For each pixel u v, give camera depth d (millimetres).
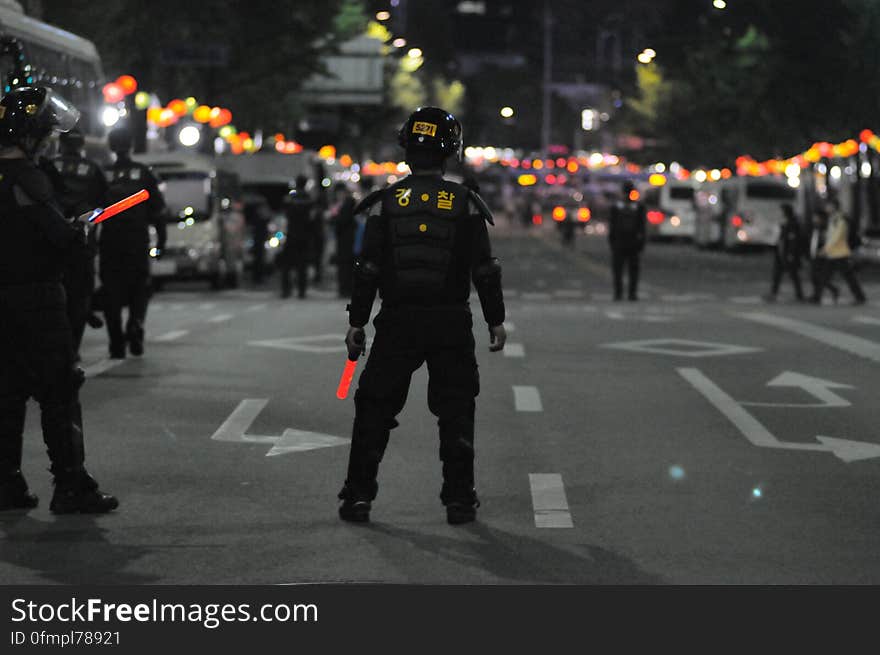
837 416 33031
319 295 83125
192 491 24234
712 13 140250
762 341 51312
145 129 106188
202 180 87562
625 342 50469
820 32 129875
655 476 25734
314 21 120000
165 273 86625
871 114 130375
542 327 56875
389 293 21859
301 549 20219
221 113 122250
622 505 23312
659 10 168250
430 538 20891
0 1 50719
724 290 92188
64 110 22250
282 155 118188
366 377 21953
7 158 22062
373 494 22125
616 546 20484
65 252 22031
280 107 154500
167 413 32500
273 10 117688
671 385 38312
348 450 28047
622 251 78062
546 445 28891
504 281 101812
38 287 22062
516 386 37844
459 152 22297
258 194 117375
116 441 28906
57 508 22469
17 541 20750
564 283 99188
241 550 20172
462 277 21953
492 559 19672
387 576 18797
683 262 138250
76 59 59594
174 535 21094
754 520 22250
